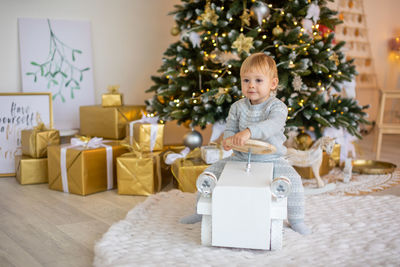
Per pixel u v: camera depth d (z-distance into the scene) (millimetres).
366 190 2010
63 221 1559
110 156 2035
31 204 1784
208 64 2359
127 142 2143
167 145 2414
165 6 3213
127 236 1340
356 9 4305
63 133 2547
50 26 2748
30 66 2686
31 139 2139
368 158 2885
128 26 3062
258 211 1176
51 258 1213
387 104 4324
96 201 1838
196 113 2225
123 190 1939
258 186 1178
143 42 3141
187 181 1901
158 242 1297
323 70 2047
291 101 2115
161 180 2057
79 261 1192
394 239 1312
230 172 1311
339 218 1541
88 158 1920
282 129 1471
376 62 4543
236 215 1191
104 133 2391
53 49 2758
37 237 1388
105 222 1549
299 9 2141
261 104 1414
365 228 1427
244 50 1981
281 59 2039
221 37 2133
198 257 1169
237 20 2252
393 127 2756
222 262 1137
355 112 2428
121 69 3066
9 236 1396
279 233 1215
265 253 1212
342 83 2297
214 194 1194
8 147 2330
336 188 2047
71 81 2818
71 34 2818
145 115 2230
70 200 1853
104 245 1245
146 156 1953
